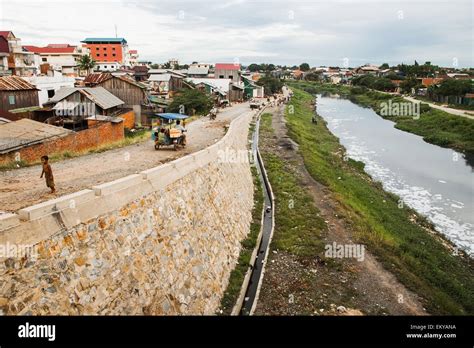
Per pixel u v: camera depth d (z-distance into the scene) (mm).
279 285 16359
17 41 59625
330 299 15406
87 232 9930
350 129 64188
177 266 13016
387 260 18750
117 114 38656
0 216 7898
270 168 33375
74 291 8898
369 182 35094
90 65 76562
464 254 22672
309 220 23000
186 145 25297
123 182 11758
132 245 11336
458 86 82250
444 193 33344
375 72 174250
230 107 66000
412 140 55594
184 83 69188
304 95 111625
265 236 21609
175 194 14938
